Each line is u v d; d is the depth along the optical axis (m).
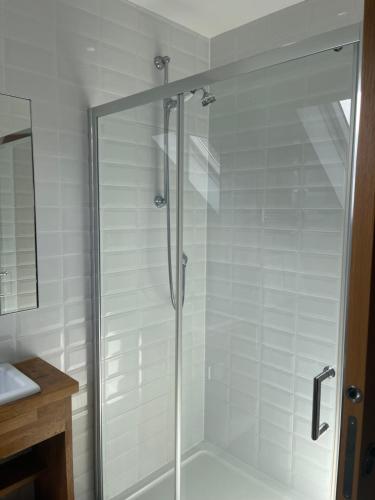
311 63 1.46
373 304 0.78
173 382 2.17
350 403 0.82
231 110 1.99
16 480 1.62
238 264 2.18
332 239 1.79
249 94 1.81
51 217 1.79
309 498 1.91
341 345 1.52
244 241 2.14
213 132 2.03
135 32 2.03
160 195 2.02
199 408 2.24
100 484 2.06
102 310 1.98
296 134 1.83
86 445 2.03
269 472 2.09
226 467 2.21
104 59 1.91
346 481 0.84
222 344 2.25
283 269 2.01
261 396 2.13
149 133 1.92
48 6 1.70
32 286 1.76
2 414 1.36
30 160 1.71
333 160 1.70
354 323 0.79
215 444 2.23
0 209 1.64
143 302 2.07
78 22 1.80
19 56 1.63
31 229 1.73
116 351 2.04
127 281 2.03
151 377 2.14
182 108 1.93
